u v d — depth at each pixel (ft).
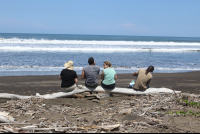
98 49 79.20
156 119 11.60
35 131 9.57
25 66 40.65
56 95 17.69
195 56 66.33
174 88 23.94
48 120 11.39
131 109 13.61
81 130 9.78
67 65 18.21
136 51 80.18
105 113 12.90
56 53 63.31
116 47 90.68
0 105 14.69
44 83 26.09
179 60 56.08
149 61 52.75
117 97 18.29
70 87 17.80
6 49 70.13
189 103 14.90
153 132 9.87
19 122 10.99
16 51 64.59
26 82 26.37
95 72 18.51
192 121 11.51
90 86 18.45
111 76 18.65
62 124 10.66
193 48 97.91
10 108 13.65
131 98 17.10
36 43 95.96
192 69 42.75
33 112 12.99
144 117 12.07
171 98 16.63
